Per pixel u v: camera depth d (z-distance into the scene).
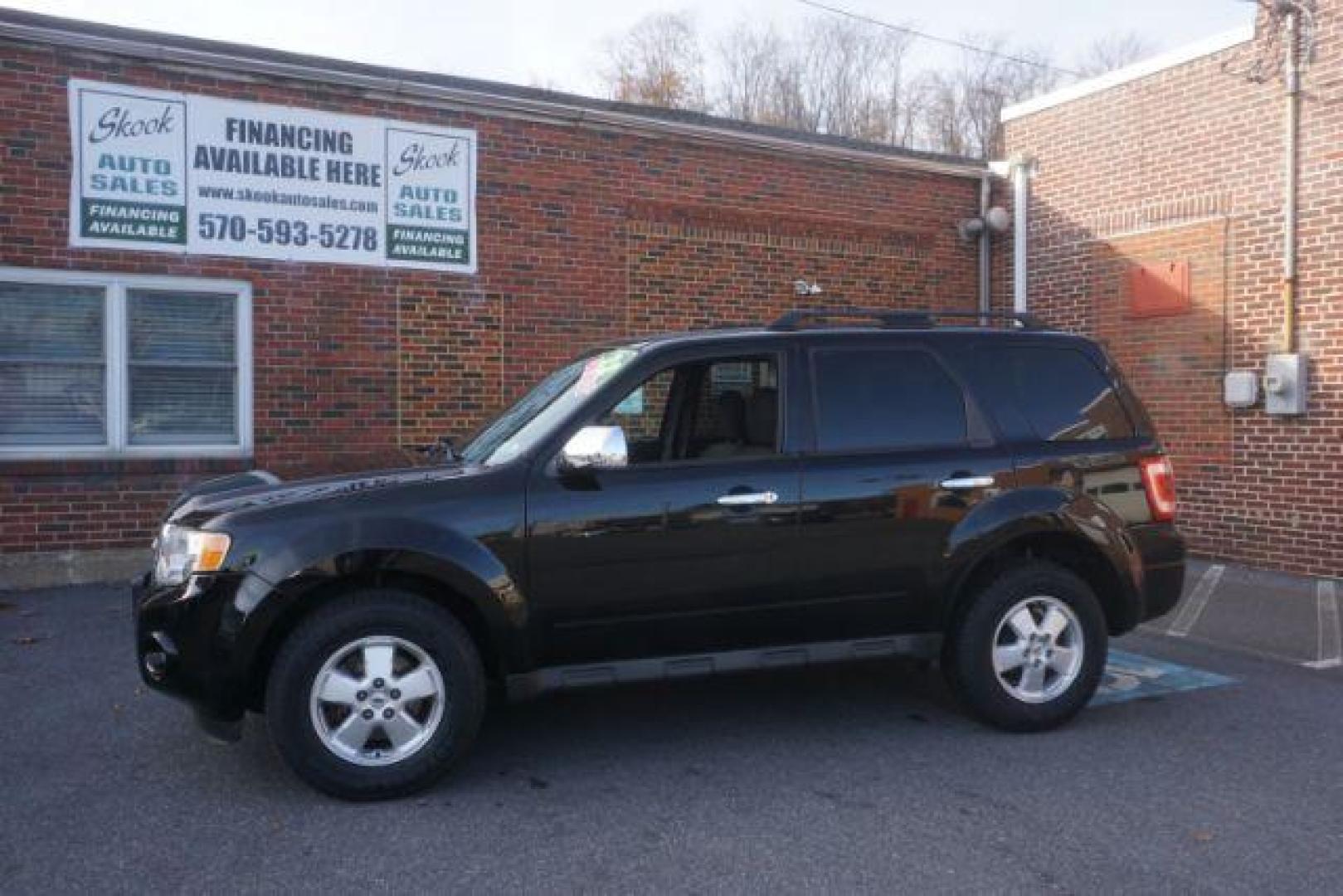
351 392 9.62
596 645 4.63
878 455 5.04
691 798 4.37
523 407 5.41
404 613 4.32
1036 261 12.23
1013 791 4.45
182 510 4.67
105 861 3.77
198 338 9.16
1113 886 3.59
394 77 9.73
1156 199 10.82
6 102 8.41
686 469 4.77
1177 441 10.64
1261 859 3.80
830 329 5.27
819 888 3.57
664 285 10.94
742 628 4.82
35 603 8.00
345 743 4.28
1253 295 9.95
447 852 3.85
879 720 5.42
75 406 8.80
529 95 10.45
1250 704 5.77
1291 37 9.52
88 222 8.69
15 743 5.02
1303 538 9.56
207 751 4.92
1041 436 5.32
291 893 3.54
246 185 9.18
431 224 9.87
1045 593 5.19
